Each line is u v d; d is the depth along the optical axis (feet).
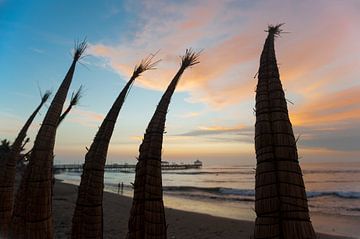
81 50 18.01
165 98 14.96
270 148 10.64
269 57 11.82
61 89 17.17
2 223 20.26
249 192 167.22
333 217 87.45
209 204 117.80
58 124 17.29
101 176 15.70
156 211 13.78
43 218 15.80
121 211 78.64
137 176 14.38
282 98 11.16
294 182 10.27
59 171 472.85
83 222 15.21
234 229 62.34
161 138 14.47
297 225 9.91
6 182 21.12
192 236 55.57
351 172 342.03
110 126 16.15
